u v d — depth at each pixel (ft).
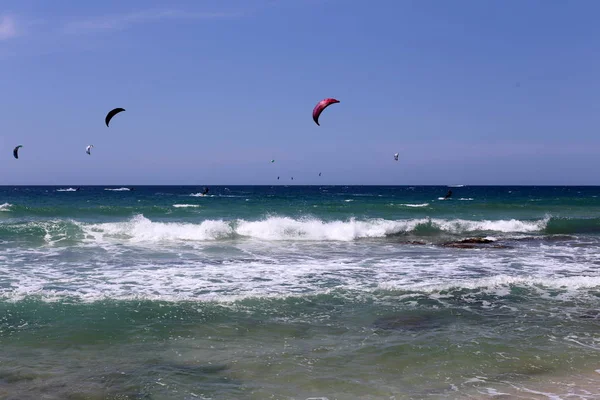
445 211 103.86
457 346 23.71
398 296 32.65
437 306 30.55
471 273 42.01
